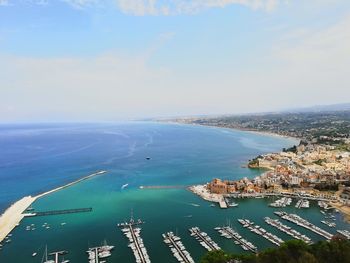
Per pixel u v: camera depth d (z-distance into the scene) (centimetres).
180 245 19288
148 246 19388
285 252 14350
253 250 18412
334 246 14512
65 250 19088
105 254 18300
